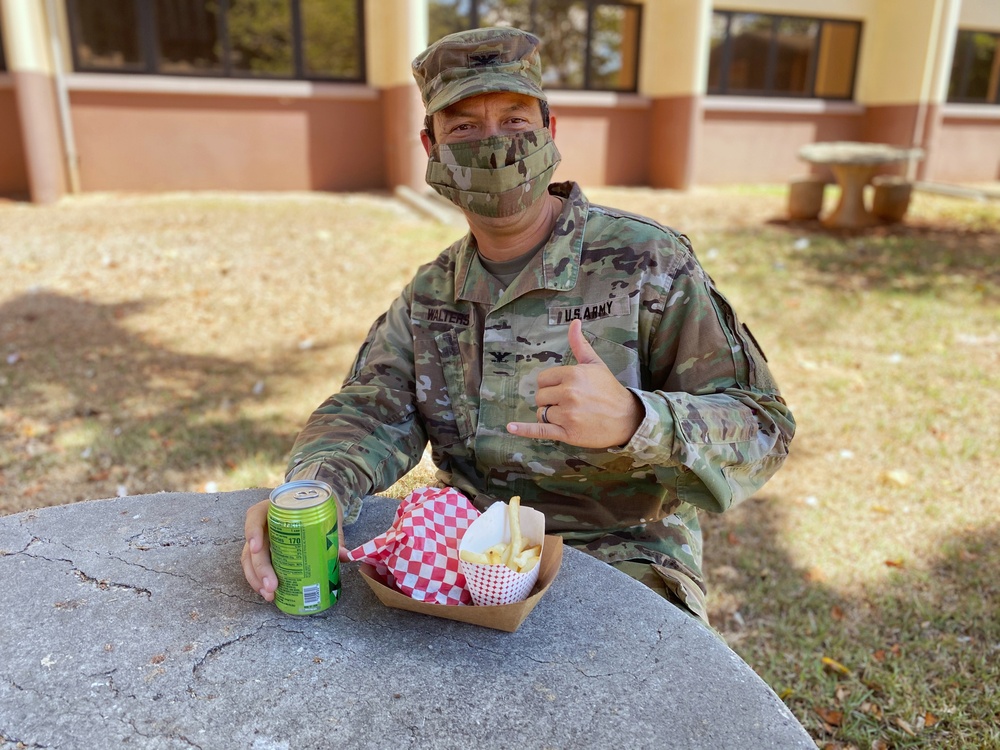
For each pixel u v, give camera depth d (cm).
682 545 182
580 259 168
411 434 178
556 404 135
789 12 1180
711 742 112
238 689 121
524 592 132
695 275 164
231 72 959
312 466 158
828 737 226
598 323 165
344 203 926
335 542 137
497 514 135
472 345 175
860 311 586
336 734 113
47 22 856
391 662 127
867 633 267
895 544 315
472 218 167
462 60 158
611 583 149
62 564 155
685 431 139
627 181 1172
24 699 120
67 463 361
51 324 528
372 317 555
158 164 945
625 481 174
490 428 174
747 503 345
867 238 829
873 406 431
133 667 126
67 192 909
